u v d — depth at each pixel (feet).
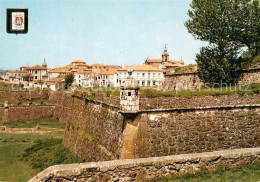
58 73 412.77
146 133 46.93
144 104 49.11
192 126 50.67
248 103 56.24
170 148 48.37
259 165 33.60
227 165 32.94
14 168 81.66
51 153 97.55
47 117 229.86
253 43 93.45
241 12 87.15
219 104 54.24
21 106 216.33
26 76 402.93
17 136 142.61
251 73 81.15
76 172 27.63
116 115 59.82
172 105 50.72
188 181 29.60
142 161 30.30
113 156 54.90
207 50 96.32
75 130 94.17
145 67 292.61
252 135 54.29
